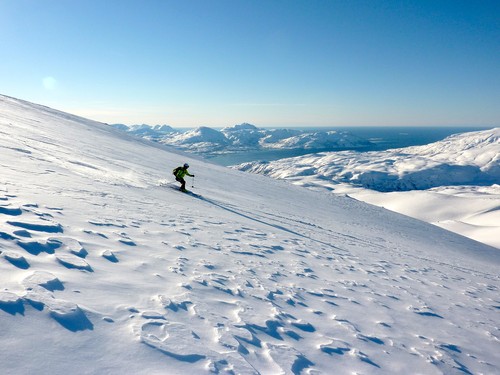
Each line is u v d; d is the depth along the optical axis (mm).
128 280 4422
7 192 6863
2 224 4867
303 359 3902
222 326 3975
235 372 3049
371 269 10656
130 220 7910
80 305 3285
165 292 4410
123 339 2973
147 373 2631
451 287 11250
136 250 5887
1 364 2230
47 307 3023
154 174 20750
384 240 19516
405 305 7672
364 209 37312
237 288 5609
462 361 5438
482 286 13180
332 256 11055
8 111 32562
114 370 2545
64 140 23812
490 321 8352
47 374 2287
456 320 7633
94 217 7105
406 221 36094
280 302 5621
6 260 3750
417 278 11180
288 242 11352
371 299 7391
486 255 27906
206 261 6609
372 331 5578
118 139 43625
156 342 3082
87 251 4980
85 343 2750
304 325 4984
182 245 7191
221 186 25641
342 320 5668
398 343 5402
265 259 8273
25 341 2527
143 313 3574
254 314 4730
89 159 18109
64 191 8781
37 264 3951
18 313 2812
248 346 3725
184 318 3818
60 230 5504
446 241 29156
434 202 147500
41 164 11898
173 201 13203
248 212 16422
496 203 132875
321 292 6898
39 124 30438
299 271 8086
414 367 4707
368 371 4168
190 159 46375
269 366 3477
